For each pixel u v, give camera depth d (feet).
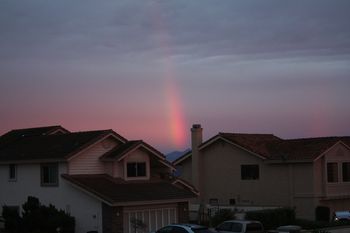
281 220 134.62
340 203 157.79
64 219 117.08
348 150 159.84
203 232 88.02
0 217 132.57
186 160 178.19
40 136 146.30
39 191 128.77
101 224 115.34
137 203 116.47
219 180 168.45
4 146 147.02
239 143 163.22
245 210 144.46
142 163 133.39
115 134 132.05
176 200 124.47
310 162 149.89
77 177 123.95
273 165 157.38
